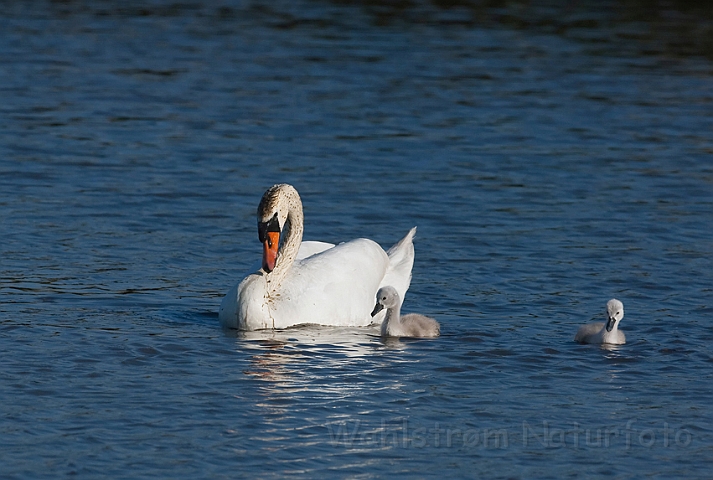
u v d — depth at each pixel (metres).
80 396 12.36
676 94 32.75
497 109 30.48
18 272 17.20
